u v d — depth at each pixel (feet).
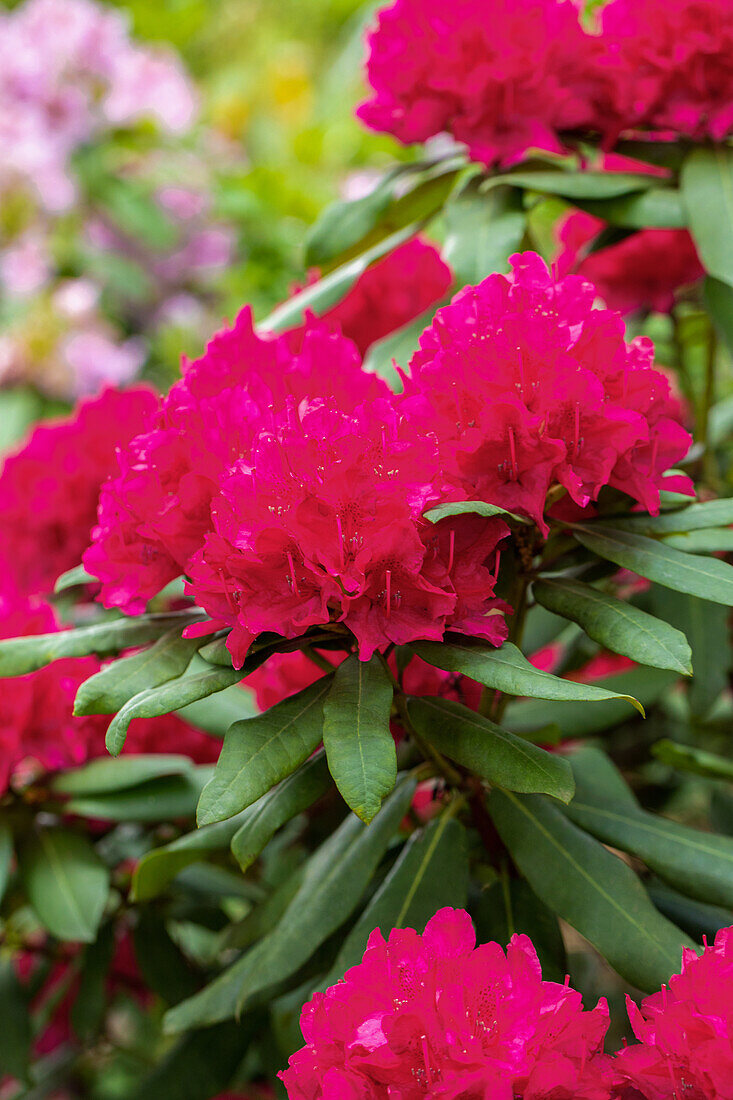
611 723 4.09
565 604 3.40
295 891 3.76
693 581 3.33
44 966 4.66
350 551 3.17
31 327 8.48
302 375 3.54
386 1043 3.04
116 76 8.38
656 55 4.01
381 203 4.24
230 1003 3.71
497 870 3.77
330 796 4.31
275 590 3.22
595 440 3.33
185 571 3.45
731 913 3.84
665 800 5.34
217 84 10.41
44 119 8.36
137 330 9.32
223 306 8.79
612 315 3.34
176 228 8.71
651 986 3.40
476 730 3.31
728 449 4.75
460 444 3.31
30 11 8.38
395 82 4.11
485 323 3.38
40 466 4.67
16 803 4.09
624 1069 3.14
